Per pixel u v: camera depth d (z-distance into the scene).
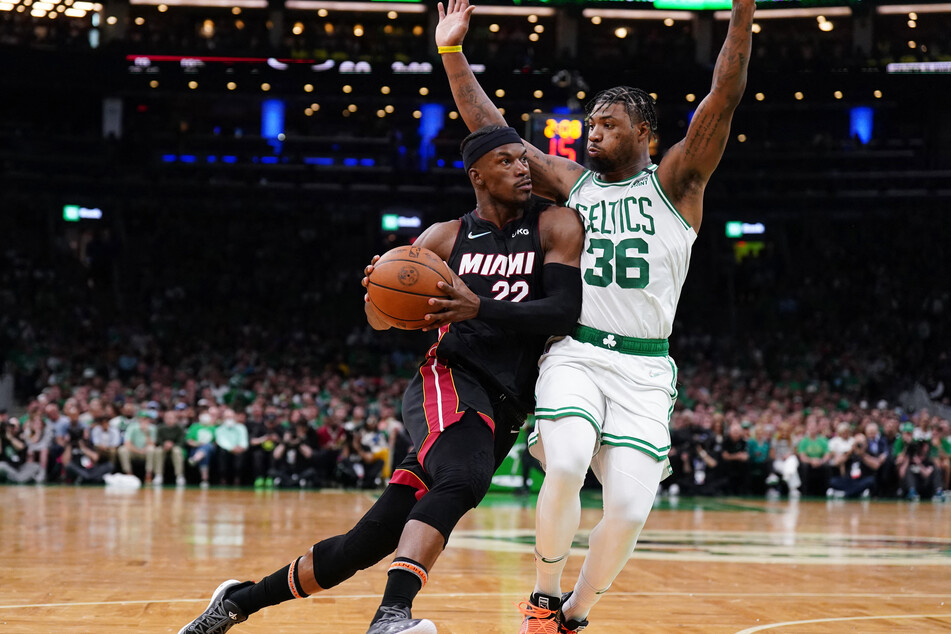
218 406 16.81
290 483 16.06
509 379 3.21
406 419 3.19
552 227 3.32
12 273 27.06
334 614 4.33
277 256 29.73
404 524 3.06
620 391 3.26
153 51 28.12
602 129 3.38
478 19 30.42
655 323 3.34
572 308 3.20
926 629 4.21
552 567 3.28
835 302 28.77
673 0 28.97
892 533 9.91
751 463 17.20
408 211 31.22
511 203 3.31
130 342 24.83
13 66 27.52
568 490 3.08
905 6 28.66
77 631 3.73
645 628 4.14
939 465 17.16
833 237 30.62
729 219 31.48
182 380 21.16
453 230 3.38
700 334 28.12
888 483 17.31
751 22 3.14
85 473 15.68
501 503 13.78
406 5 29.91
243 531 8.47
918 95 28.89
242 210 30.41
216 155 30.80
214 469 16.16
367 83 28.95
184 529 8.55
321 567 3.07
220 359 23.91
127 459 15.83
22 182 28.97
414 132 31.44
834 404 21.22
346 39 30.17
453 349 3.19
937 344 26.97
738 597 5.19
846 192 30.38
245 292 28.77
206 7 29.80
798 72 28.23
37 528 8.42
